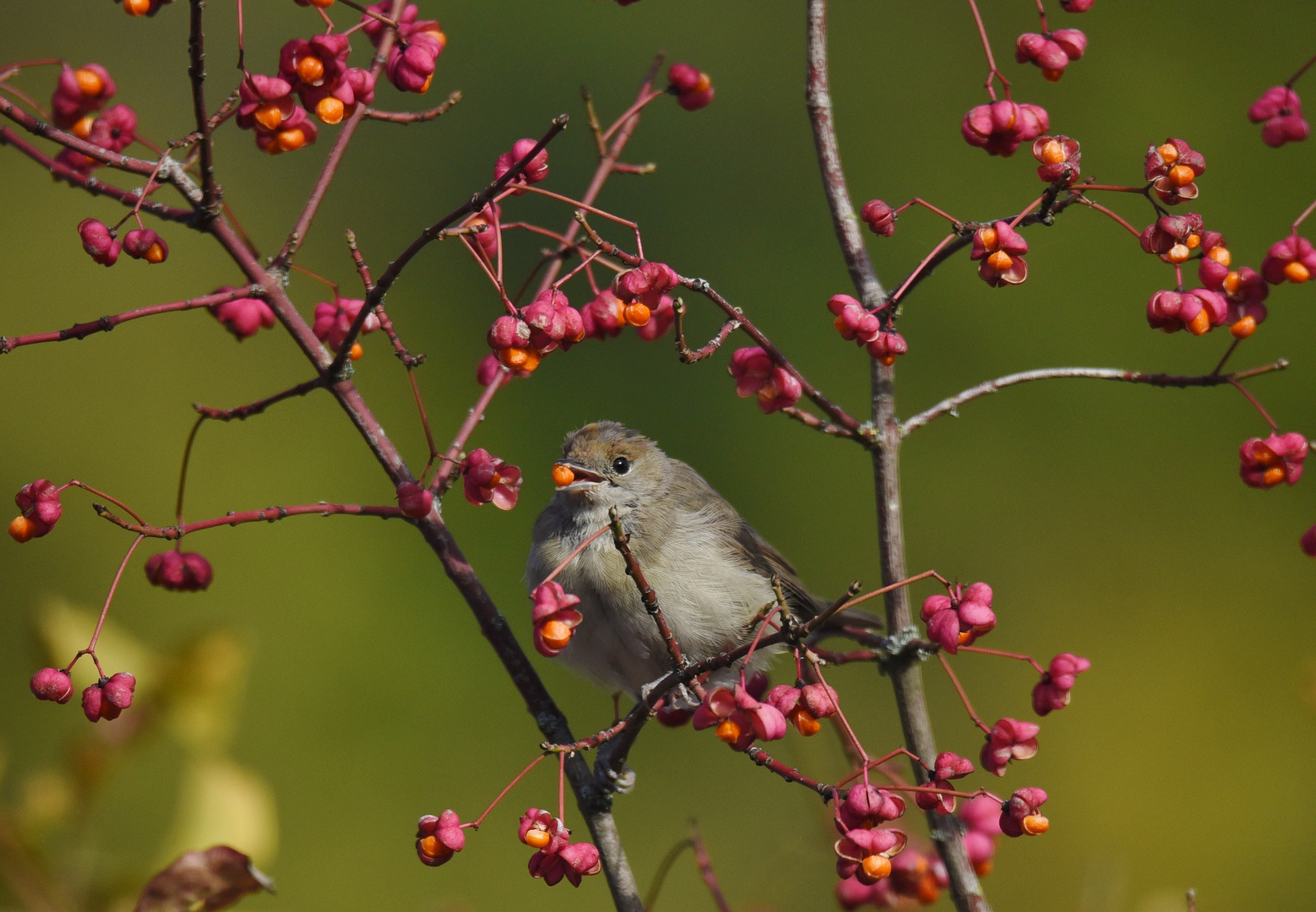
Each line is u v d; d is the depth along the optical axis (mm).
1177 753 12969
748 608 7523
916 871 5430
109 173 9695
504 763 12336
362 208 15938
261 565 12992
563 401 14820
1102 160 15281
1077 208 15070
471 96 16500
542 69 16516
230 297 5004
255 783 3730
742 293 15438
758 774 12211
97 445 13539
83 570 12797
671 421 14820
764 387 5559
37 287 14352
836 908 6977
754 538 8336
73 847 3545
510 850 11648
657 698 4430
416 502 5016
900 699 5754
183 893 3434
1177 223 4621
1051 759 13008
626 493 7578
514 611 13336
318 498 13672
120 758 3643
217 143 15984
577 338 4680
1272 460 4805
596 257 4789
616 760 5160
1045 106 15875
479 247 4871
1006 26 16391
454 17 16656
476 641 13008
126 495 13273
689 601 7328
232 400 14125
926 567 14242
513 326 4574
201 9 4328
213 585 12727
